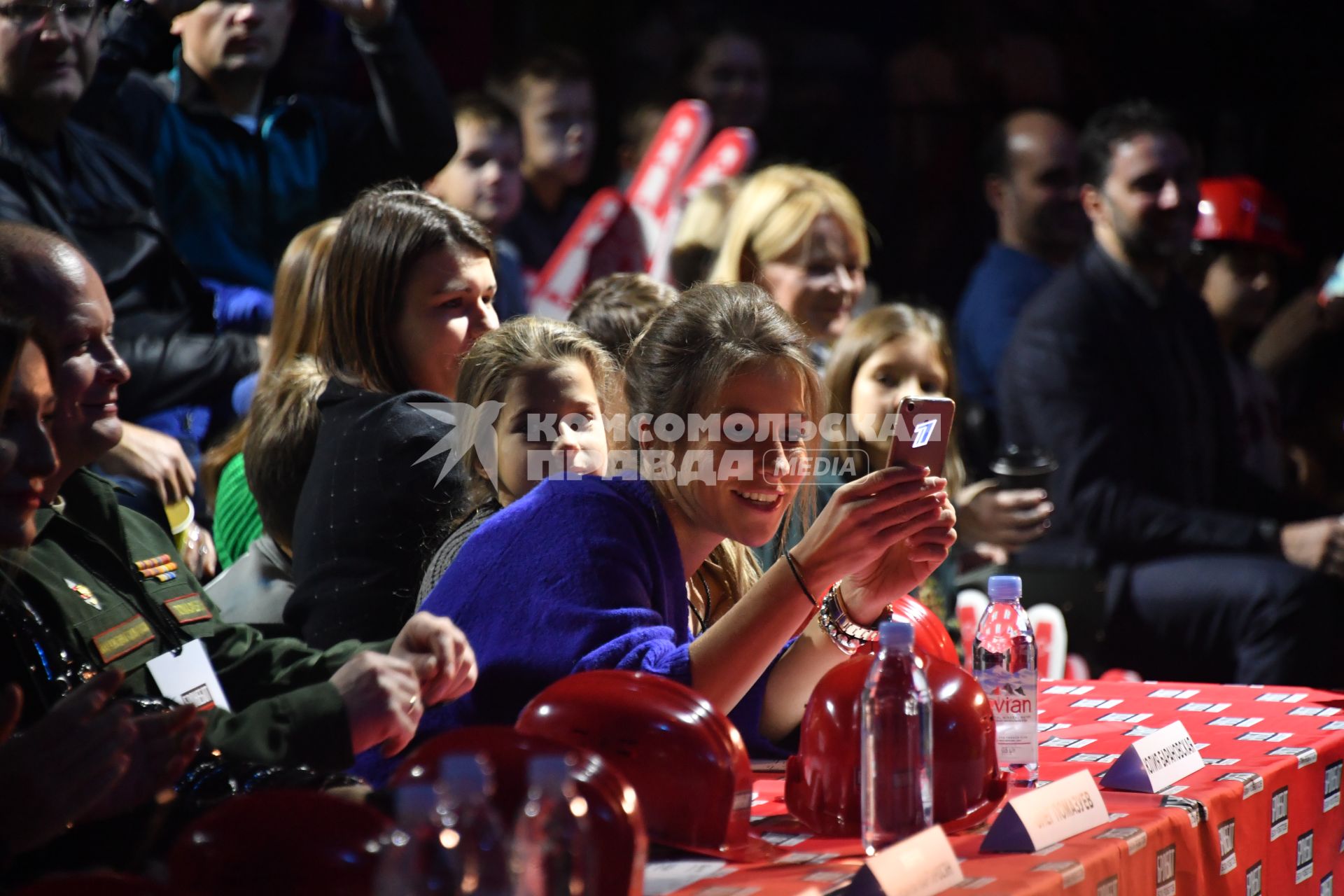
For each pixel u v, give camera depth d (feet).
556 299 50.80
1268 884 21.56
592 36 68.59
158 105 41.27
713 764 16.76
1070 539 51.60
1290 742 23.77
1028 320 53.26
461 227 28.73
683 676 19.02
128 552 21.95
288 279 32.68
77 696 14.57
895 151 72.02
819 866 16.43
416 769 14.80
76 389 20.80
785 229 42.52
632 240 51.80
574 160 59.62
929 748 17.83
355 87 52.26
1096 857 16.72
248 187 42.32
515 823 13.85
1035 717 21.06
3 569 18.90
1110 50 75.15
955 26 73.82
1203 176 75.97
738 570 25.25
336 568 26.96
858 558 19.24
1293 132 76.28
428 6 62.64
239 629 23.30
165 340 36.37
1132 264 54.08
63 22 34.45
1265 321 66.85
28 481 17.43
